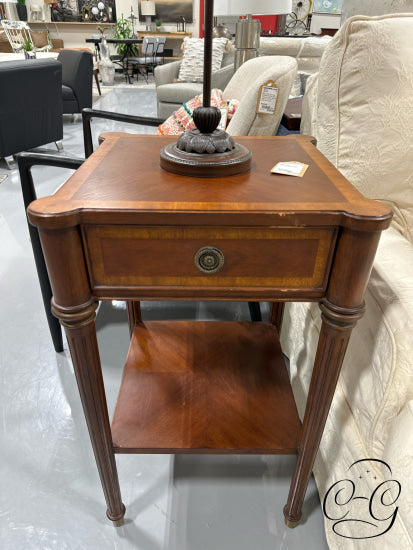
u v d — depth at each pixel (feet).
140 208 1.81
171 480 3.27
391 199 2.95
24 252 6.51
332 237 1.90
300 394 3.58
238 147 2.47
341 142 3.12
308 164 2.52
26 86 9.80
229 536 2.90
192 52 13.42
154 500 3.12
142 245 1.91
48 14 26.55
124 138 3.06
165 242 1.90
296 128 4.75
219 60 13.05
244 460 3.43
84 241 1.89
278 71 3.87
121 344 4.68
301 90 8.45
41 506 3.07
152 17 26.96
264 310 5.32
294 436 2.76
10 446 3.52
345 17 5.95
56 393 4.04
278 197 1.96
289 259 1.96
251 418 2.89
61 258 1.84
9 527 2.93
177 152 2.32
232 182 2.17
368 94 2.87
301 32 20.59
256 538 2.89
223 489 3.21
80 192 2.00
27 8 26.61
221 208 1.82
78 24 26.96
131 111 16.12
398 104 2.73
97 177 2.22
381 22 2.83
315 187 2.11
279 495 3.17
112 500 2.81
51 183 8.96
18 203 8.18
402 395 2.15
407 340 2.09
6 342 4.70
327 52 3.26
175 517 3.01
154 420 2.86
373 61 2.82
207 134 2.35
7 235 6.98
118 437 2.72
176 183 2.14
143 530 2.93
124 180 2.18
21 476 3.28
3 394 4.02
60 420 3.76
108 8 26.58
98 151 2.73
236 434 2.77
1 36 18.20
